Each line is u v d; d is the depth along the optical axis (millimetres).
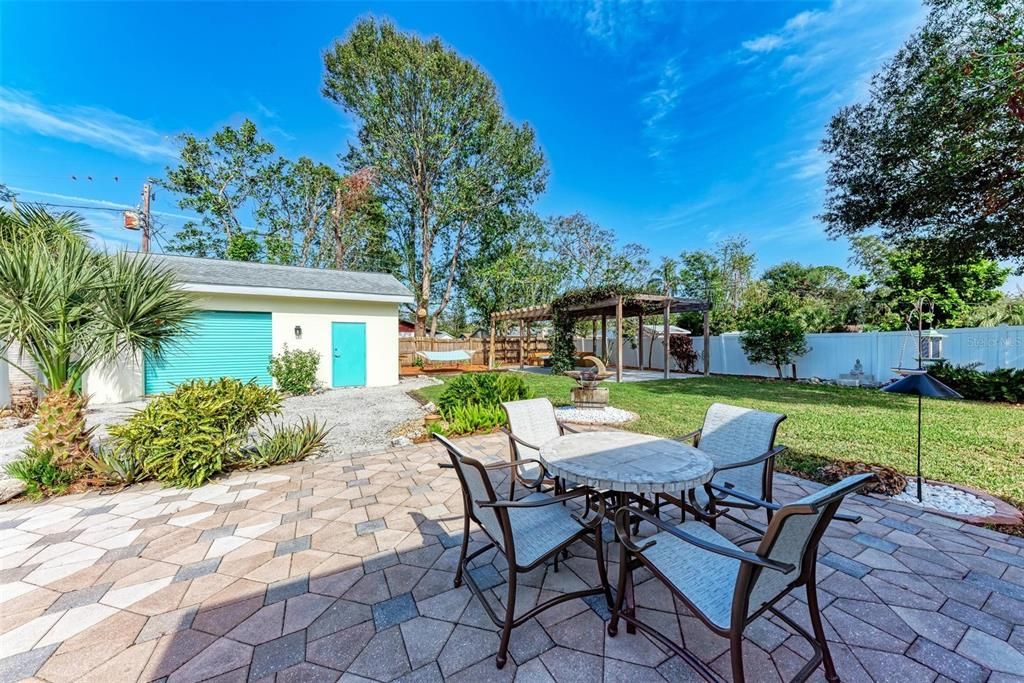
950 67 5594
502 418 5844
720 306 22750
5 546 2664
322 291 10453
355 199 19438
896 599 2051
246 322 9875
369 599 2113
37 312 3322
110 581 2279
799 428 5559
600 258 21953
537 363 18719
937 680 1580
